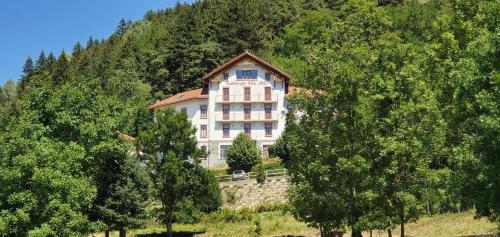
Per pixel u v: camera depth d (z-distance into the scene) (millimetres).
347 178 24953
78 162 30688
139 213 36188
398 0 122875
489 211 21250
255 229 39531
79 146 30281
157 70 96438
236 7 108875
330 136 25125
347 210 25578
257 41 105000
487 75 18828
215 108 71125
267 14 121000
